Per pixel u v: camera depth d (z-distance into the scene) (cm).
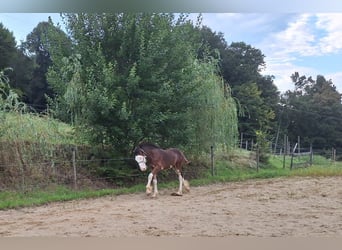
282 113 5541
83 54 1396
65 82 1409
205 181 1510
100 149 1428
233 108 1789
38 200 1031
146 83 1383
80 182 1284
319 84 7019
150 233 669
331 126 5525
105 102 1288
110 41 1409
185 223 764
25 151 1210
